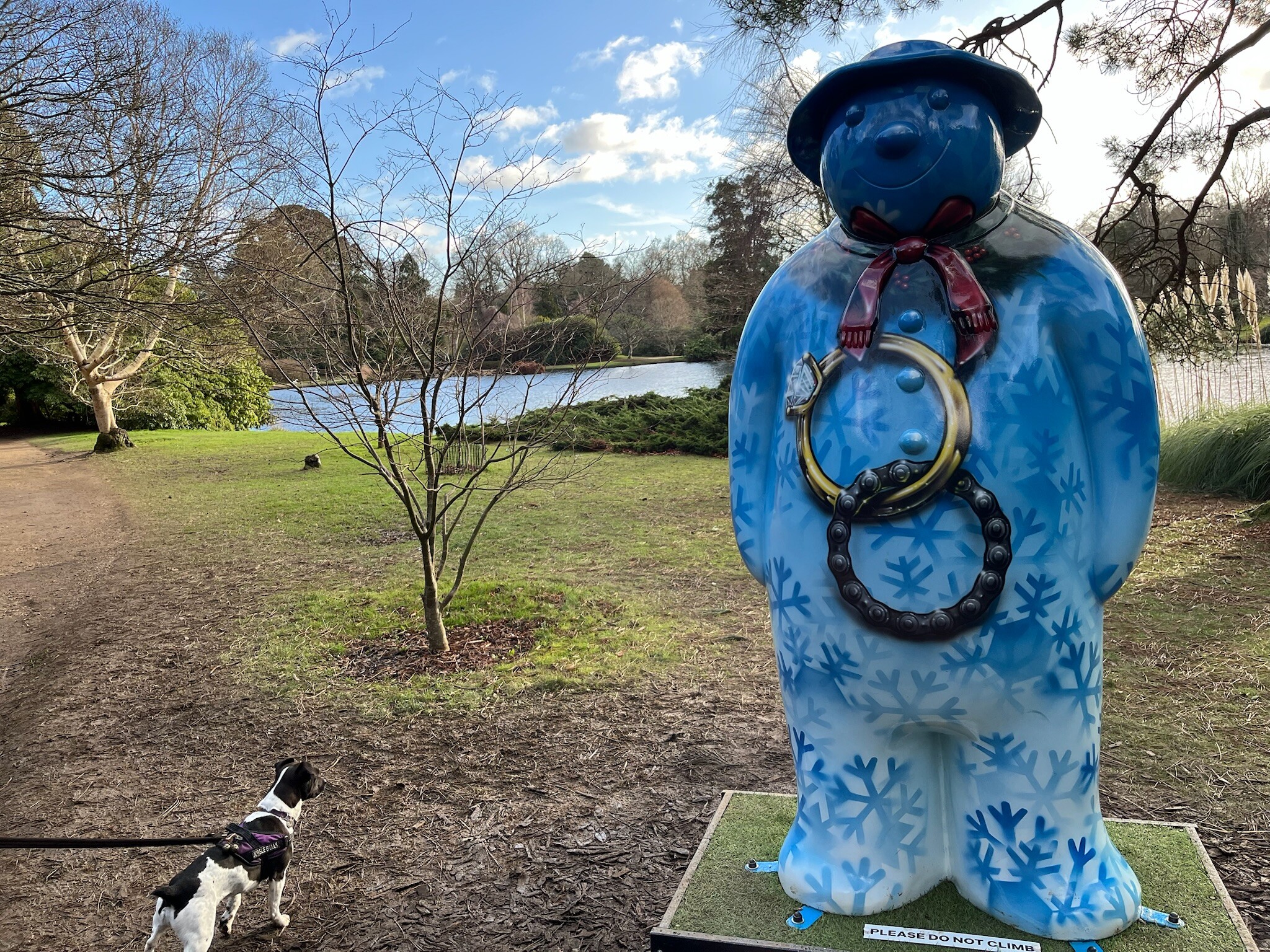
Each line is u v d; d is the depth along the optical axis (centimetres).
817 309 213
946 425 190
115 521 1204
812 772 225
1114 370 199
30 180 835
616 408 1800
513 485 648
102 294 861
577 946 276
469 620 640
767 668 520
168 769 430
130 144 955
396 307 553
